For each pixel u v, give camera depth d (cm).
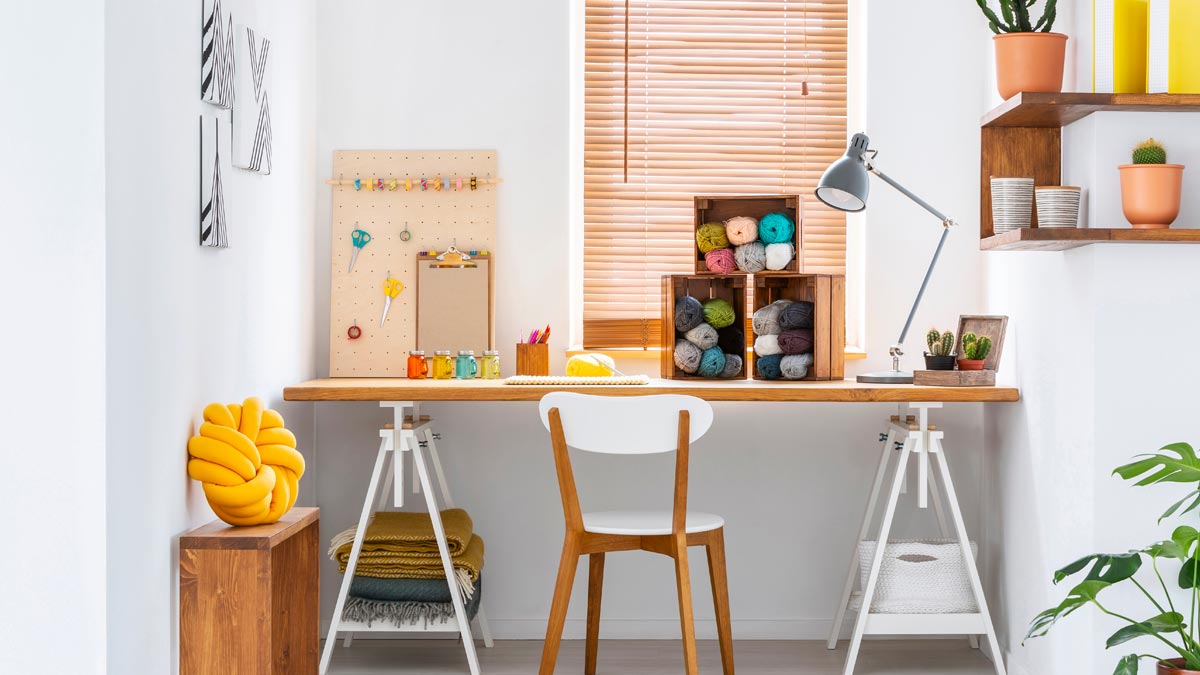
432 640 373
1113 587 275
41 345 205
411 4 376
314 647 277
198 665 234
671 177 389
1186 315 273
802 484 378
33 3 204
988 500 363
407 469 377
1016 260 335
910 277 378
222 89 267
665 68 388
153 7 227
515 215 377
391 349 374
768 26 390
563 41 377
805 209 390
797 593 378
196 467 241
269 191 317
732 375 350
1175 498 273
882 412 378
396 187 374
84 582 205
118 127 209
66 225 204
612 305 386
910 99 378
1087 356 278
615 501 377
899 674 338
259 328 306
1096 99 268
